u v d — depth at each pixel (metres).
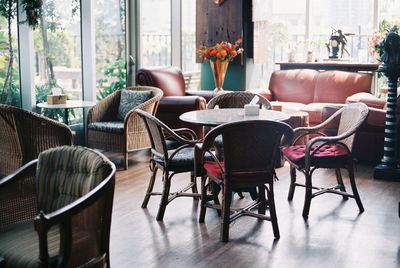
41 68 6.62
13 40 6.34
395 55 5.50
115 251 3.77
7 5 6.21
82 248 2.55
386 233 4.11
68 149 2.87
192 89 8.64
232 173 3.90
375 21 8.73
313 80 7.91
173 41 8.27
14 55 6.37
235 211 4.12
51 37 6.72
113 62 7.54
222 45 7.24
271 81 8.20
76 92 7.15
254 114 4.73
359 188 5.34
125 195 5.10
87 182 2.69
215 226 4.27
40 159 2.92
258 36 8.20
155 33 8.06
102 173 2.64
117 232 4.13
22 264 2.46
